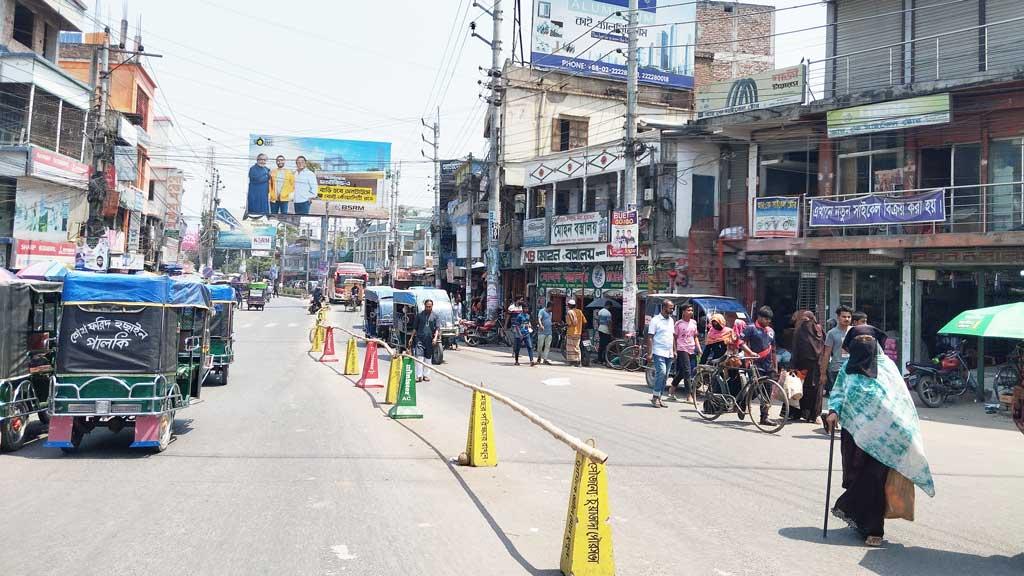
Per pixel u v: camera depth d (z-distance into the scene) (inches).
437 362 845.2
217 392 591.8
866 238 680.4
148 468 319.6
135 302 349.7
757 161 832.3
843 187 754.8
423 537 229.1
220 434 404.5
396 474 313.0
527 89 1309.1
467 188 1605.6
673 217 888.3
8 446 353.7
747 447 391.2
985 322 239.9
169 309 362.6
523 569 202.5
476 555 213.6
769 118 764.0
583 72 1312.7
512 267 1280.8
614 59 1332.4
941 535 243.8
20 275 527.5
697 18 1386.6
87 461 333.7
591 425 449.4
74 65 1491.1
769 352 479.5
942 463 365.4
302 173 2171.5
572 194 1144.2
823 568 209.0
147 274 385.1
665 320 550.6
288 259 4810.5
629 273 818.8
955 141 672.4
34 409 381.7
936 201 639.8
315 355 961.5
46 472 310.8
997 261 619.5
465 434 414.6
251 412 486.0
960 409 579.2
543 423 241.4
